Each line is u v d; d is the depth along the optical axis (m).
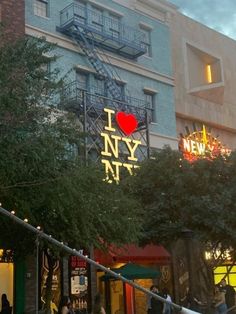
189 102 33.00
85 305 20.38
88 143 23.36
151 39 30.42
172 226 19.56
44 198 13.48
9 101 12.48
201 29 35.91
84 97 22.84
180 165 20.70
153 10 31.14
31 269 19.05
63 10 25.64
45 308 16.41
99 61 25.83
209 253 22.62
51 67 23.97
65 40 25.08
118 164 23.73
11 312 18.31
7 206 13.45
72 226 14.38
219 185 20.02
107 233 15.80
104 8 27.86
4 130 12.51
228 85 36.78
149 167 21.16
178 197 20.12
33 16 24.22
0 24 15.48
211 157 21.03
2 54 13.73
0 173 12.33
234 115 36.78
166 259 21.34
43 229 14.39
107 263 19.44
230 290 20.00
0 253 18.03
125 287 22.06
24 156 12.69
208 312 16.95
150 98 29.25
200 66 35.31
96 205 14.95
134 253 20.19
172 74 31.61
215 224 19.12
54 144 13.59
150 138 27.81
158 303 17.88
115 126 24.88
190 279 12.91
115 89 25.81
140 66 28.84
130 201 17.02
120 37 27.88
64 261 20.16
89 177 15.14
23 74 13.52
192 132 32.91
